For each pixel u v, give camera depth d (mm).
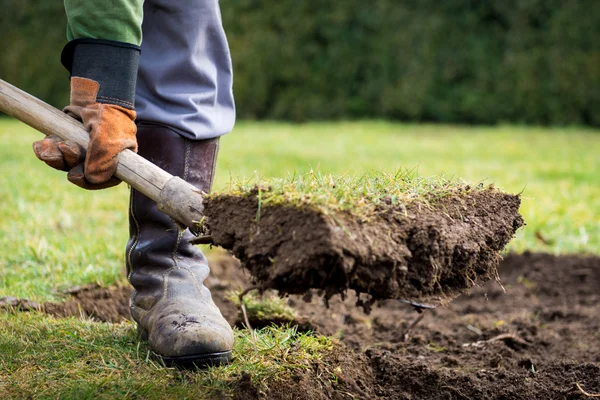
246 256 1631
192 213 1764
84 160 1852
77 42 1883
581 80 10195
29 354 1948
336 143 8312
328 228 1511
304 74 10867
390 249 1597
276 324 2496
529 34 10219
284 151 7426
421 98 10633
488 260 1868
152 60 2080
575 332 2949
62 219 4199
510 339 2742
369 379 2148
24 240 3574
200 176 2131
